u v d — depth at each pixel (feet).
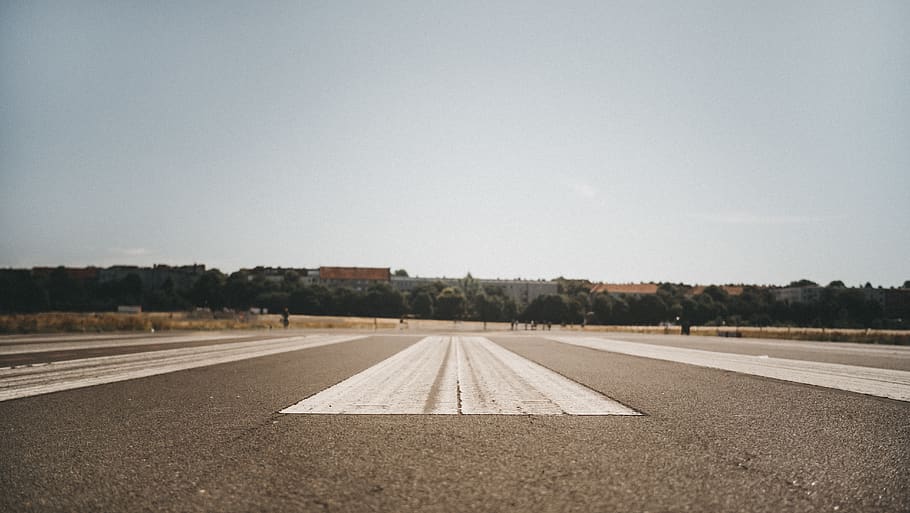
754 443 18.03
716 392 30.89
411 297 473.26
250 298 432.25
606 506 12.03
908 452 16.85
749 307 442.50
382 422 21.62
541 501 12.34
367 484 13.58
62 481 13.76
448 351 69.00
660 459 15.98
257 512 11.69
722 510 11.84
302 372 41.24
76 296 421.18
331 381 35.55
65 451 16.81
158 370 41.55
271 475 14.34
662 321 432.25
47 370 40.55
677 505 12.11
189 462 15.58
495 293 525.75
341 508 11.91
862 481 13.89
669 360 56.03
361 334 135.85
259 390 30.96
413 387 32.60
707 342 108.99
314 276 586.04
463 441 18.29
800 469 14.96
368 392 30.30
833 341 127.03
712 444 17.89
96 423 21.22
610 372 42.60
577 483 13.67
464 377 38.29
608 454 16.56
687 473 14.55
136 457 16.12
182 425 20.92
